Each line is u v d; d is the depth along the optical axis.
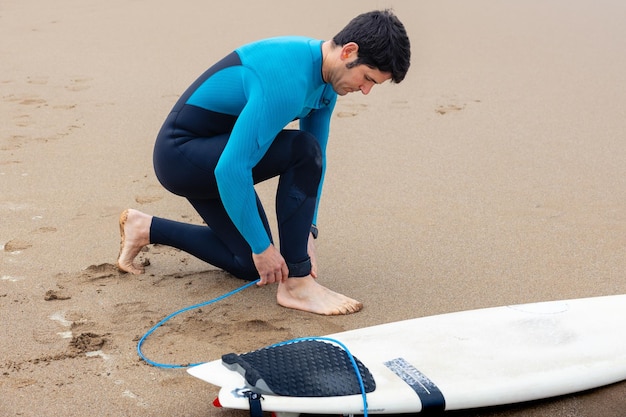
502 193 3.91
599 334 2.43
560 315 2.54
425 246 3.33
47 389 2.28
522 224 3.54
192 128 2.69
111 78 6.11
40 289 2.91
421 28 7.88
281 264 2.60
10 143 4.62
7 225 3.49
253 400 2.02
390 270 3.11
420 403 2.08
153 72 6.28
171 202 3.80
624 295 2.68
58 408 2.19
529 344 2.37
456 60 6.67
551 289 2.93
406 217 3.64
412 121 5.11
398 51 2.47
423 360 2.27
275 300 2.86
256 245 2.55
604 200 3.81
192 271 3.09
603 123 5.02
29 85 5.91
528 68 6.39
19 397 2.24
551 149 4.56
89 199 3.82
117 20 8.34
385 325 2.49
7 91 5.74
